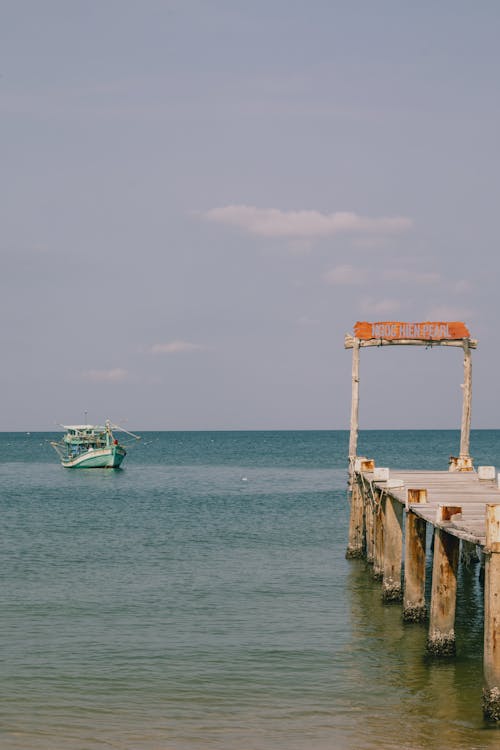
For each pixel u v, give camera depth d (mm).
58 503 62375
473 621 24234
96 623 24312
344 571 32094
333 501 61906
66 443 107562
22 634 23156
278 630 23469
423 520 23344
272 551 37312
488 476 29344
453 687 18516
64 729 16438
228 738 15945
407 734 15961
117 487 78938
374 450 174500
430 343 38250
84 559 35312
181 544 39688
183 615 25234
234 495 68438
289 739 15859
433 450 172750
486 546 15117
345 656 20953
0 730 16391
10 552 37312
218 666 20297
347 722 16688
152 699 18109
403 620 23672
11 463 134750
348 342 38219
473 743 15406
